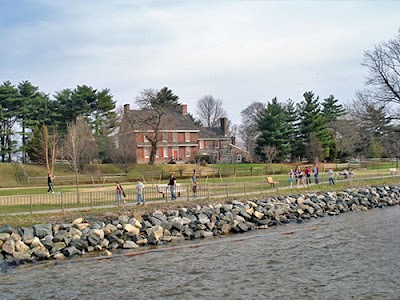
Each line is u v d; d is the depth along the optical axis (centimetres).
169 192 3616
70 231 2350
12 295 1596
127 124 7012
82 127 6688
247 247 2298
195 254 2162
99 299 1548
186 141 8938
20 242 2181
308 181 4600
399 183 4950
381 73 6244
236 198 3488
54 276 1819
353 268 1862
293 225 2962
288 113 9094
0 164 6394
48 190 4119
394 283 1659
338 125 8344
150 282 1725
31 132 7906
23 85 8106
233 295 1559
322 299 1510
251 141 11688
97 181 5600
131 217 2675
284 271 1838
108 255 2155
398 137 6662
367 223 2975
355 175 5544
